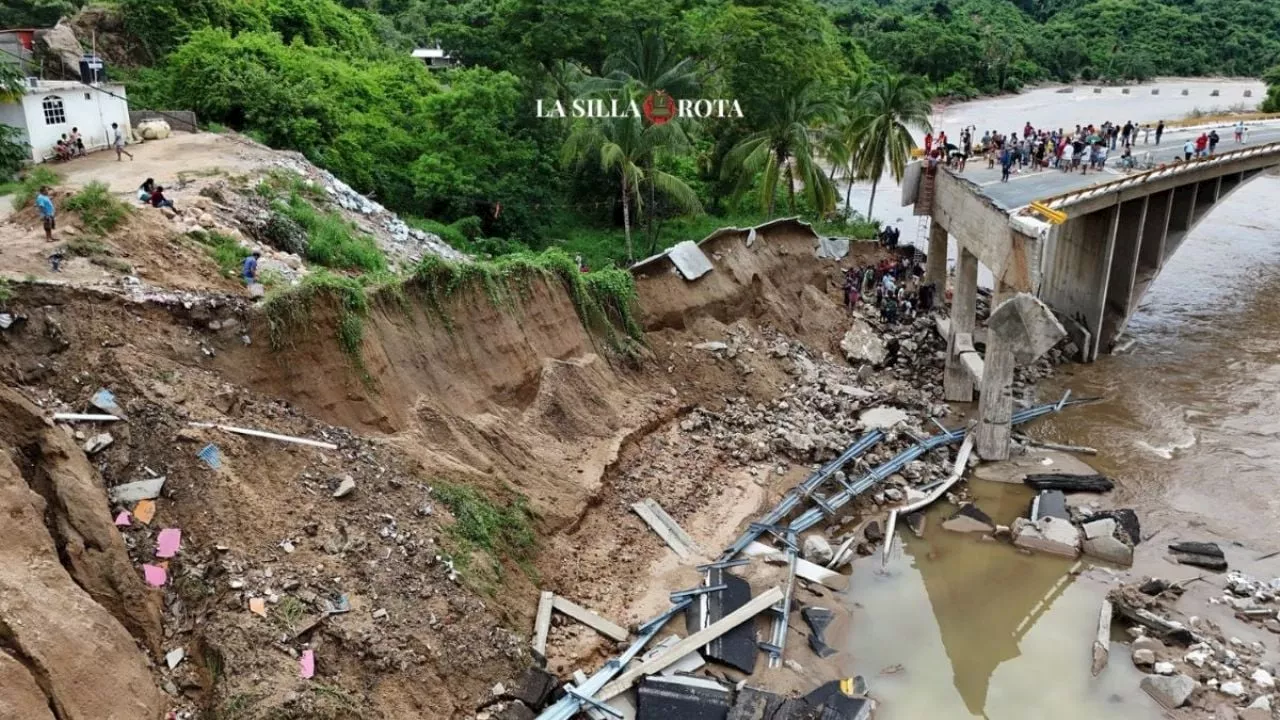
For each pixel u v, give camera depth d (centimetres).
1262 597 2383
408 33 8138
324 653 1705
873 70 9669
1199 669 2130
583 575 2316
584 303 3138
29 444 1678
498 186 4512
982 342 4019
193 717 1560
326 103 4388
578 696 1900
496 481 2358
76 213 2377
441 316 2606
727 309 3753
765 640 2206
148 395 1886
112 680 1471
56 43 4531
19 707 1314
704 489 2805
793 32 5300
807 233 4647
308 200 3356
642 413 3023
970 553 2653
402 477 2145
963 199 3581
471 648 1884
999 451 3153
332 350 2248
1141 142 5341
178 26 5088
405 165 4522
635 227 5016
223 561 1730
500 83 4838
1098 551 2611
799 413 3331
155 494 1769
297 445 2022
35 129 3272
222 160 3444
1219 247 6156
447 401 2495
